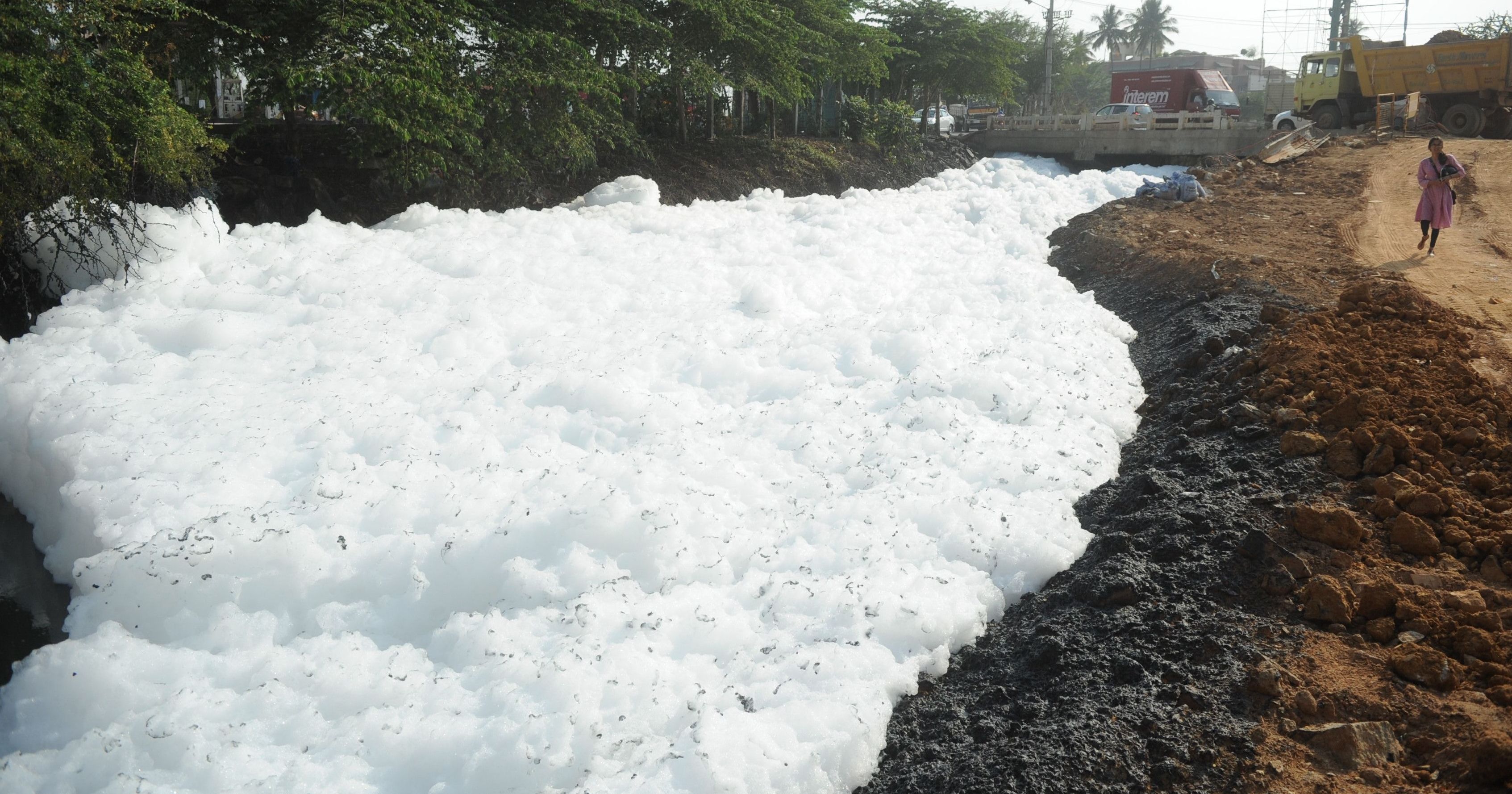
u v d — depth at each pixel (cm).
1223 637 518
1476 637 480
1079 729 466
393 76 1525
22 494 841
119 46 1227
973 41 4194
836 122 3931
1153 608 558
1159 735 459
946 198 2102
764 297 1182
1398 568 557
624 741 473
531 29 1911
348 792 454
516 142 1981
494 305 1109
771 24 2558
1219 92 4766
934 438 819
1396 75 2970
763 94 2702
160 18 1459
